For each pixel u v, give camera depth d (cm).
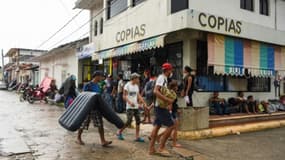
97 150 631
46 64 2831
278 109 1267
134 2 1211
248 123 1022
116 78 1418
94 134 802
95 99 645
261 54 1161
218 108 1033
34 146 651
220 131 886
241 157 640
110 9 1438
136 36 1131
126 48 1176
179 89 937
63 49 2023
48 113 1260
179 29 904
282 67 1271
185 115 814
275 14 1323
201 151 675
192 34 970
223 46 1002
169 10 962
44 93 1838
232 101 1109
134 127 923
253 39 1089
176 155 621
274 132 980
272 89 1349
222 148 717
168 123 605
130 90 731
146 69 1188
